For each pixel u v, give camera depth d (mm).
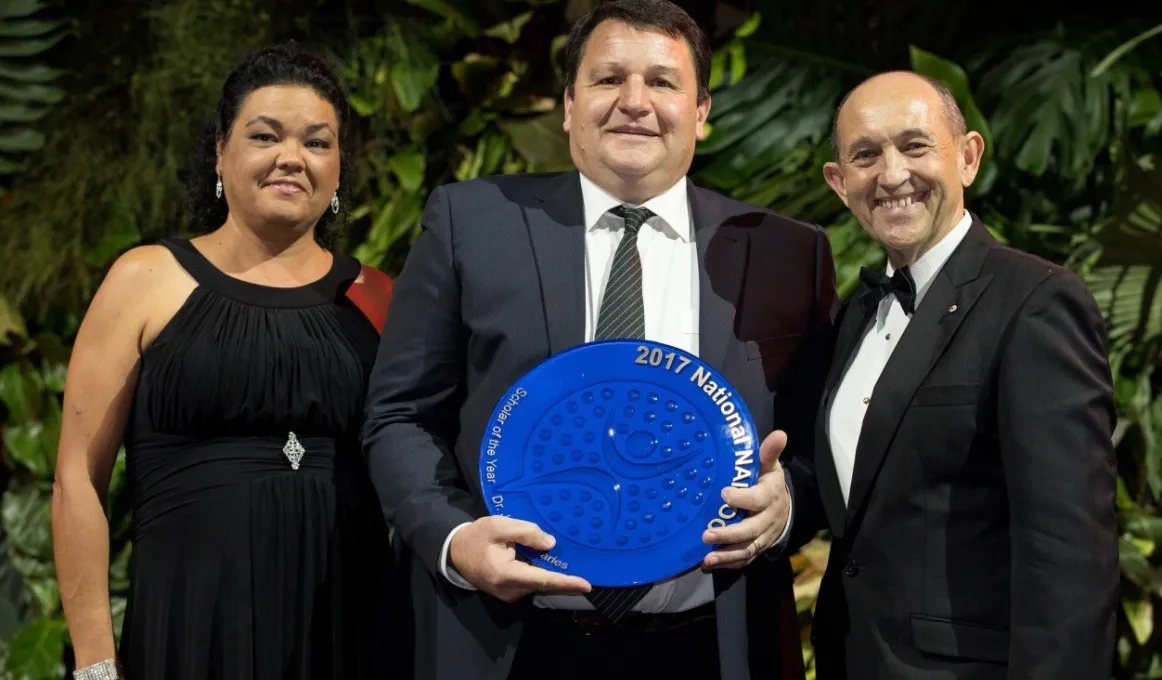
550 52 3289
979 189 3027
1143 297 2908
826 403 1800
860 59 3248
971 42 3258
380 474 1775
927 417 1622
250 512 1934
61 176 3459
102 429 1972
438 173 3387
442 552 1660
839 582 1734
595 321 1799
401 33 3295
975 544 1591
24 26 3434
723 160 3211
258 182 2002
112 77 3459
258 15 3367
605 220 1833
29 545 3475
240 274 2045
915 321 1679
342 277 2141
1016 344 1550
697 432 1642
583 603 1713
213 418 1956
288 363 1988
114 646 1979
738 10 3547
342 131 2131
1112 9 3242
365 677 2029
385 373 1826
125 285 1982
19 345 3463
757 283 1828
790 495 1771
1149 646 2996
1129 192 2924
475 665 1707
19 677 3316
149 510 1959
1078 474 1487
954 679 1564
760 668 1742
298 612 1954
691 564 1600
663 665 1735
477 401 1758
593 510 1619
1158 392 3066
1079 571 1467
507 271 1778
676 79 1775
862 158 1727
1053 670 1451
